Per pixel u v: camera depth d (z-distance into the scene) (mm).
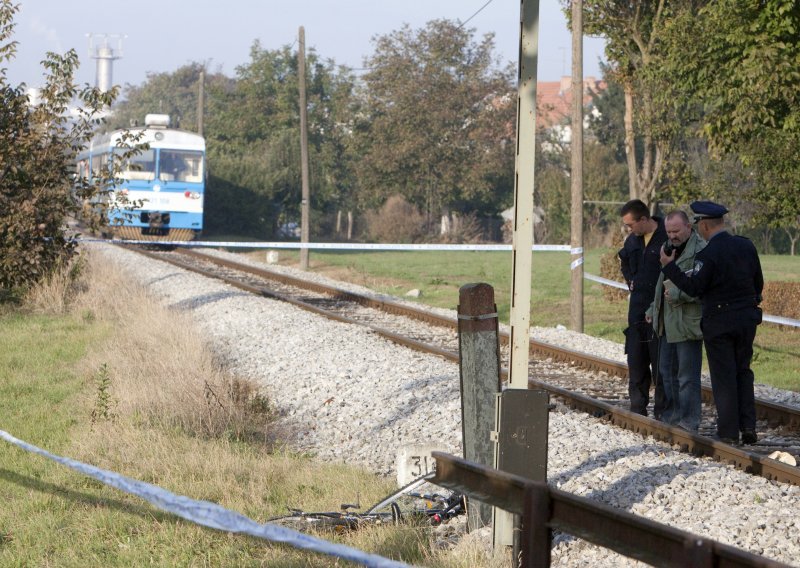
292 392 46688
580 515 14680
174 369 45875
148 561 22906
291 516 26641
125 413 38562
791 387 50188
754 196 78438
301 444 38344
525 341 24812
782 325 76125
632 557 13367
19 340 59688
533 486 15250
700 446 33125
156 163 139625
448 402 40812
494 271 133625
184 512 15344
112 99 77062
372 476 32406
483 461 25297
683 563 12516
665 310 35688
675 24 68938
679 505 26141
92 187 78438
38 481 29562
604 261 96500
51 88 75438
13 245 75125
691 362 35375
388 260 155750
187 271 104875
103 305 73750
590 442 33656
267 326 65375
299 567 22250
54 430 37125
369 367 50250
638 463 30094
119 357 50250
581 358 54094
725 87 64938
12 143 74125
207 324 68188
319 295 92125
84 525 25609
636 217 38812
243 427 39031
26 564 23094
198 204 141250
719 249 33719
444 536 25906
